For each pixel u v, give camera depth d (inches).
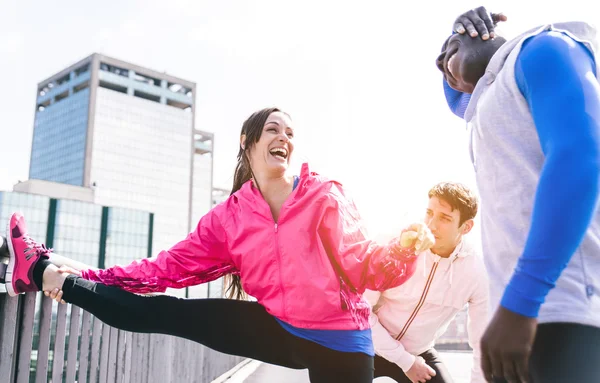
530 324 42.1
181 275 99.1
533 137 50.9
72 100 5974.4
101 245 4084.6
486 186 55.0
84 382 134.5
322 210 89.3
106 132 5772.6
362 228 92.0
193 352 270.7
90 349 142.5
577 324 46.1
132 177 5836.6
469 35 60.7
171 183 6097.4
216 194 7308.1
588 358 45.2
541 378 47.0
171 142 6186.0
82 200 4242.1
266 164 96.6
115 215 4180.6
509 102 52.1
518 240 51.1
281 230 90.7
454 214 102.7
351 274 87.6
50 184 4168.3
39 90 6525.6
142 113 6043.3
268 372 412.5
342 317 87.9
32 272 96.5
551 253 41.2
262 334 91.9
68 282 95.3
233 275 104.6
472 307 111.3
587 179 41.4
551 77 47.1
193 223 6894.7
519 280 42.5
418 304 111.6
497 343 42.9
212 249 98.0
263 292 91.7
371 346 92.2
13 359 106.7
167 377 210.5
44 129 6284.5
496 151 53.6
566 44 48.7
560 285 47.6
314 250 89.4
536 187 48.3
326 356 88.3
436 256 107.3
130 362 171.9
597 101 45.1
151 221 4350.4
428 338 117.8
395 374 121.2
